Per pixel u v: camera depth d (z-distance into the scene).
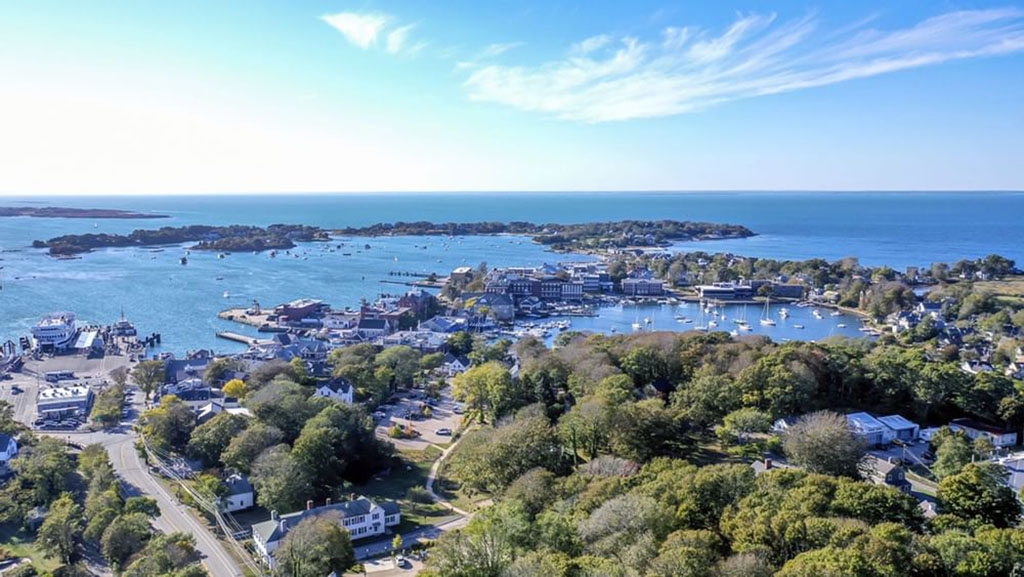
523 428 149.88
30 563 118.50
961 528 101.75
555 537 97.25
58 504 127.88
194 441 166.00
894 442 170.62
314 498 145.62
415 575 116.62
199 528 130.62
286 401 179.38
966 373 191.38
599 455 150.12
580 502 112.31
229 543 126.06
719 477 110.56
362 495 155.12
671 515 101.00
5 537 128.88
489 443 149.25
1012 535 90.56
